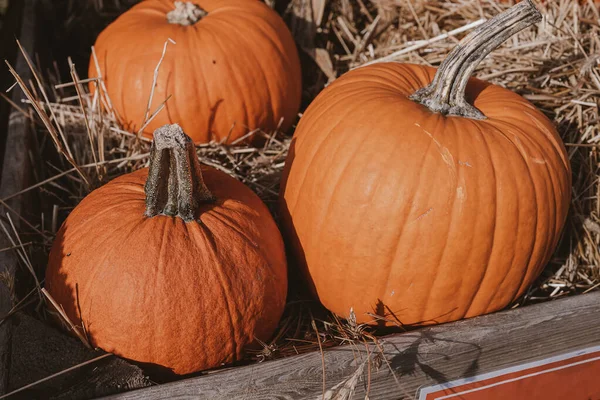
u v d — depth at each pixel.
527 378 0.95
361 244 0.90
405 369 0.90
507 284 0.92
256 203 0.94
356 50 1.28
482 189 0.88
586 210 1.10
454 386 0.92
